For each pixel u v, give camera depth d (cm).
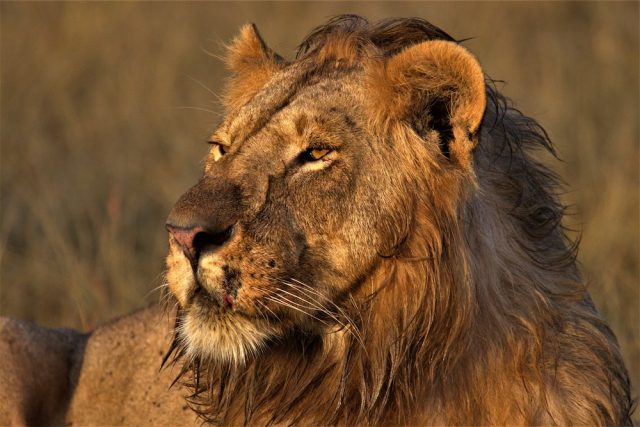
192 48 2273
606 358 757
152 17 2398
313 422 737
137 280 1380
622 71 2094
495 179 739
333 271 700
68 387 1000
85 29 2291
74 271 1362
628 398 793
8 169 1759
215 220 672
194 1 2512
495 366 714
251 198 688
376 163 700
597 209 1430
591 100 1942
